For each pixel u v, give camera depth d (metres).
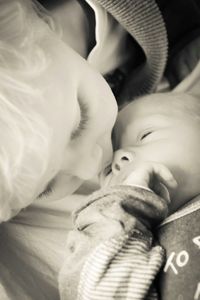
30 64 0.62
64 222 0.74
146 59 0.82
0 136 0.61
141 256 0.62
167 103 0.79
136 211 0.66
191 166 0.73
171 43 0.87
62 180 0.72
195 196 0.72
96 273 0.62
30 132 0.62
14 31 0.64
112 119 0.73
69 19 0.75
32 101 0.62
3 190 0.64
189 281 0.57
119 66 0.83
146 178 0.70
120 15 0.73
